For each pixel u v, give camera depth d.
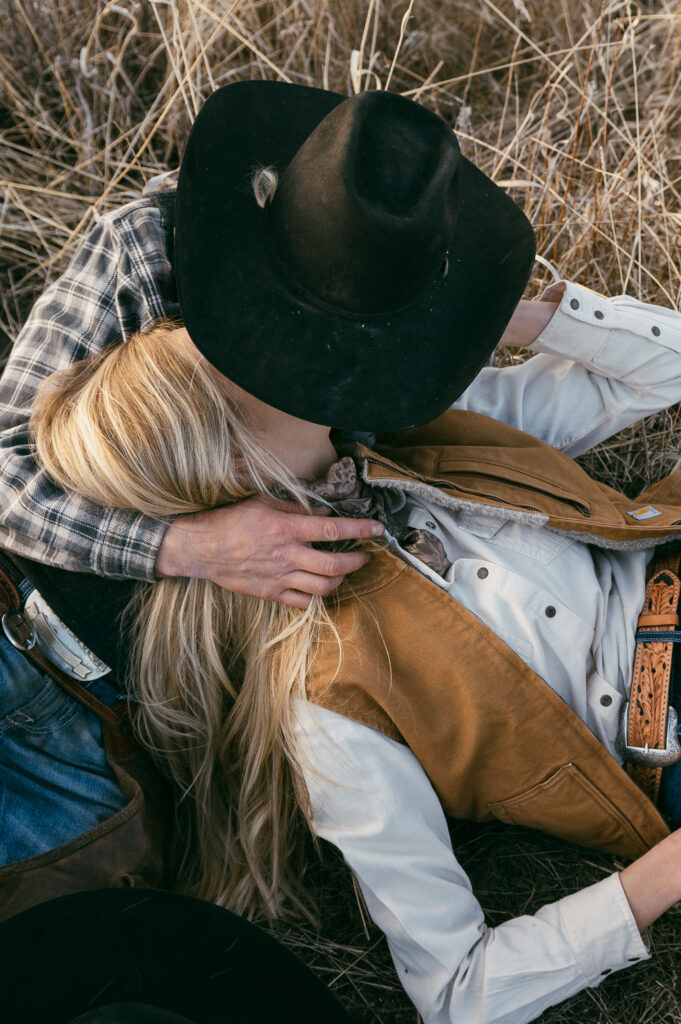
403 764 1.26
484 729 1.29
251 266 1.04
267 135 1.14
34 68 2.45
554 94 2.42
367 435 1.42
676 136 2.40
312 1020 1.13
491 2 2.46
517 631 1.35
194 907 1.17
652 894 1.23
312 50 2.40
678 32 2.32
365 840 1.23
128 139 2.40
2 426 1.41
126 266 1.42
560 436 1.68
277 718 1.27
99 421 1.22
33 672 1.38
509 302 1.17
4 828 1.33
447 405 1.10
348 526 1.25
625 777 1.32
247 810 1.45
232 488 1.25
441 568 1.35
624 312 1.55
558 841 1.68
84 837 1.33
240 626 1.31
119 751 1.46
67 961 1.11
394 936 1.26
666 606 1.41
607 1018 1.50
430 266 1.03
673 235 2.16
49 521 1.27
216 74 2.38
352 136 0.94
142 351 1.23
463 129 2.15
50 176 2.39
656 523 1.47
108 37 2.44
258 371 1.04
